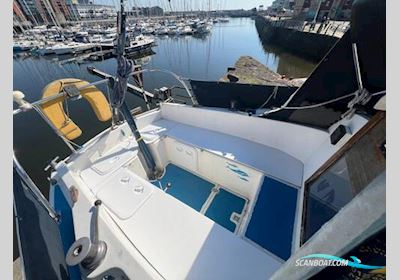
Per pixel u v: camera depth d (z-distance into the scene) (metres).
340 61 1.97
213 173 3.02
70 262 1.43
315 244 0.62
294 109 2.57
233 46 27.91
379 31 1.52
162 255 1.65
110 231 1.79
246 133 3.10
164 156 3.37
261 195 2.18
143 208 2.04
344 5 24.11
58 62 18.55
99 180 2.43
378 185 0.43
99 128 8.30
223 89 3.79
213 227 1.85
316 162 2.24
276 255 1.68
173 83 13.15
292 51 23.50
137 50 20.23
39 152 6.69
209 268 1.57
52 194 2.24
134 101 10.22
